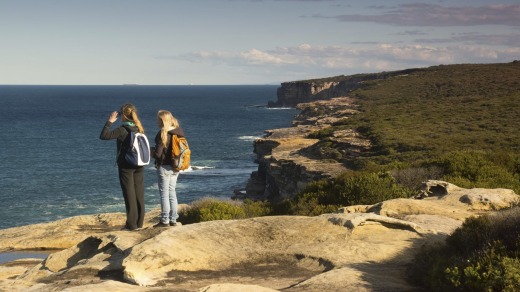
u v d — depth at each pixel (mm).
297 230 8531
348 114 90750
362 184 16531
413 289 6539
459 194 13281
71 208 45562
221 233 8281
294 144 54219
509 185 17219
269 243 8164
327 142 48156
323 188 18500
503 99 70125
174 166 9102
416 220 10148
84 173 64125
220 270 7395
